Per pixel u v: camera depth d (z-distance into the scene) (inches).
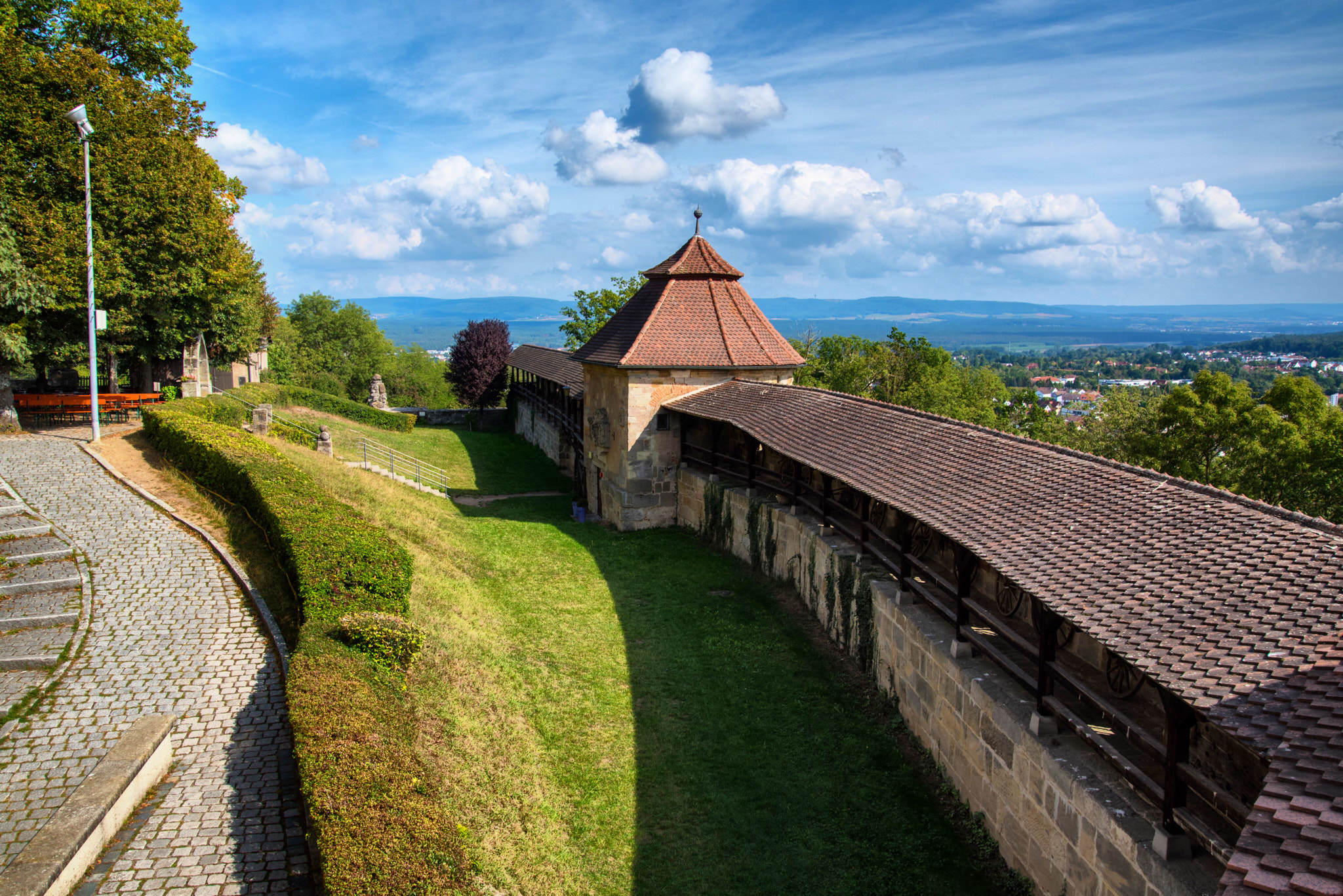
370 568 510.0
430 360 4522.6
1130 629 289.0
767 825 429.1
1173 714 271.6
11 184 959.6
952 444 537.6
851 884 385.4
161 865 303.4
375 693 381.7
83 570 576.4
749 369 1009.5
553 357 1907.0
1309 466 1337.4
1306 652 244.5
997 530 398.6
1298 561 286.2
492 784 418.0
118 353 1385.3
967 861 393.4
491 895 328.8
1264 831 197.6
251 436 912.9
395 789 308.5
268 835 323.3
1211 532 325.4
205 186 1182.3
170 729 371.2
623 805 441.4
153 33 1166.3
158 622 502.3
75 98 1019.9
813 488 731.4
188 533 664.4
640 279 2203.5
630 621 696.4
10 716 394.6
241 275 1327.5
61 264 979.3
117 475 827.4
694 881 387.9
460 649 547.2
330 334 3693.4
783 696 562.6
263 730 396.2
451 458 1737.2
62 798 333.7
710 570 835.4
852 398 736.3
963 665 431.2
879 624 550.3
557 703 538.9
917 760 478.6
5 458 893.8
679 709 545.3
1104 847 306.0
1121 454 1776.6
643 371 988.6
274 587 545.6
